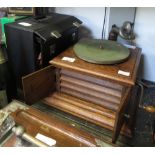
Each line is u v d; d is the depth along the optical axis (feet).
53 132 2.42
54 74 3.60
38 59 3.57
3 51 3.99
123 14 4.47
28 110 2.71
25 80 3.02
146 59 4.90
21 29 3.38
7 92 4.22
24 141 2.20
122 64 3.27
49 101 3.67
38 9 4.35
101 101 3.39
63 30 3.77
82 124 3.53
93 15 4.75
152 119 3.96
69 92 3.66
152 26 4.47
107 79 3.02
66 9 4.90
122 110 2.70
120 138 3.34
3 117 2.39
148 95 4.64
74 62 3.29
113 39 4.41
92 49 3.58
